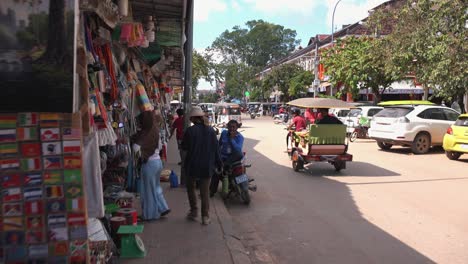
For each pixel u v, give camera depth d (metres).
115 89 6.33
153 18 9.85
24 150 3.18
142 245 5.03
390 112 16.41
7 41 2.96
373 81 25.88
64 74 3.04
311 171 12.00
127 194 6.20
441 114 16.14
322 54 32.59
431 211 7.45
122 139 7.10
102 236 4.41
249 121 46.00
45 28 2.98
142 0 8.36
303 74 45.28
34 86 3.02
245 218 7.15
